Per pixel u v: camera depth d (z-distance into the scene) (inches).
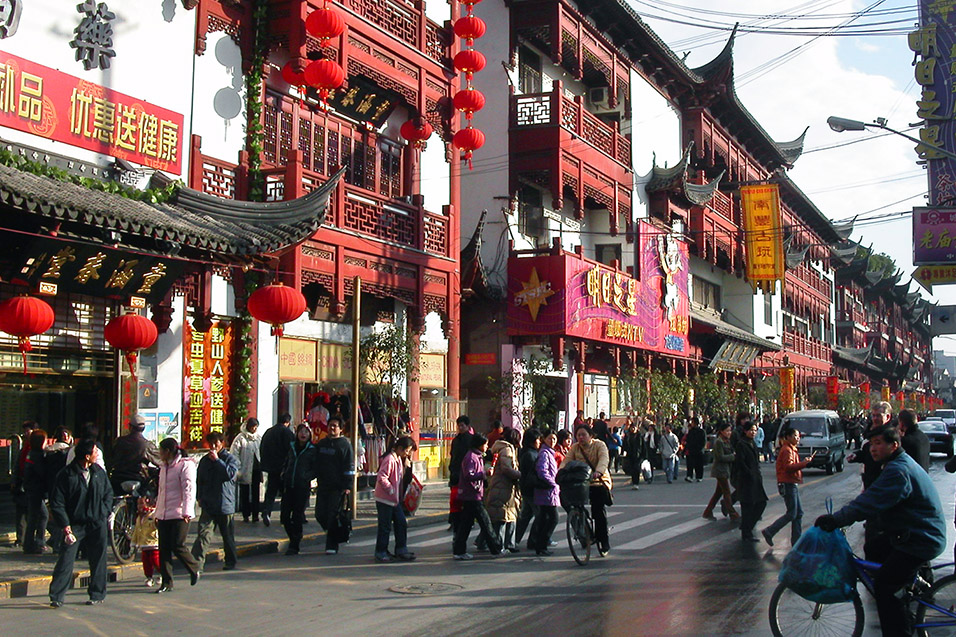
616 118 1439.5
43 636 354.6
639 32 1395.2
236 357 745.0
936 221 1104.2
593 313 1235.2
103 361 639.1
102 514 417.7
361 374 906.1
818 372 2645.2
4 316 524.4
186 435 701.9
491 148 1213.7
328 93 813.9
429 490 944.9
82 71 626.2
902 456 310.7
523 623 369.4
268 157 788.6
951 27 1127.6
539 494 552.4
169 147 684.7
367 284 865.5
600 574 482.3
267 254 644.7
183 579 479.2
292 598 426.0
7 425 588.7
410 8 933.2
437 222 987.3
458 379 1040.2
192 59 712.4
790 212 2349.9
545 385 1157.1
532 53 1293.1
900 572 304.3
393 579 474.6
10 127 575.2
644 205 1488.7
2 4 572.1
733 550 559.5
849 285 3331.7
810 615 335.9
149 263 615.5
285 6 770.8
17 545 553.0
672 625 362.6
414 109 941.2
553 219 1326.3
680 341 1553.9
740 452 604.4
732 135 1891.0
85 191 576.7
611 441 1229.1
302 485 572.4
